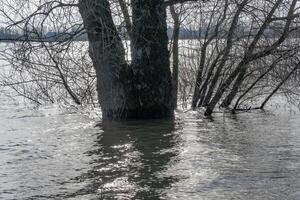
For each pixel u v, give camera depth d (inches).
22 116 785.6
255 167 438.3
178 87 821.9
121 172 434.6
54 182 411.2
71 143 561.9
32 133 633.6
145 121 678.5
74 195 377.1
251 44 706.8
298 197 359.3
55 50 623.2
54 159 489.1
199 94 793.6
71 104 854.5
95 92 805.2
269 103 827.4
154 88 681.6
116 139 572.7
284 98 868.0
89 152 513.3
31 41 616.4
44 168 455.5
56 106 871.7
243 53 727.1
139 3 649.6
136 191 382.0
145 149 518.3
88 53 671.8
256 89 840.3
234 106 760.3
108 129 636.1
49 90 819.4
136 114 688.4
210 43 776.9
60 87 794.2
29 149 538.3
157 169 440.1
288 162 452.8
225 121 684.7
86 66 692.7
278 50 704.4
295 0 692.1
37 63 690.8
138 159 477.1
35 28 611.5
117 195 374.3
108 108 690.2
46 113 802.8
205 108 783.1
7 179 422.9
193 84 819.4
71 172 439.2
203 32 780.0
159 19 665.6
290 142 538.3
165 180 407.5
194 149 513.3
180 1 671.8
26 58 637.9
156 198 365.4
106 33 641.6
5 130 660.7
